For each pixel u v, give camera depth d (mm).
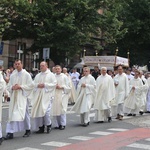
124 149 9070
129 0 38594
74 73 24125
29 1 27547
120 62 27750
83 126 12914
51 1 26750
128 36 39594
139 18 38656
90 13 27328
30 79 10344
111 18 28219
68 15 26156
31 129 11820
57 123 12242
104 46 41000
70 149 8922
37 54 33531
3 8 26266
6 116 14836
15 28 27375
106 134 11258
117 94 15164
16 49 33844
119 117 14953
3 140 9898
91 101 13148
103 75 14352
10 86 10289
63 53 27984
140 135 11211
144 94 17188
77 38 26484
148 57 41219
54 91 11516
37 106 10953
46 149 8867
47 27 26125
